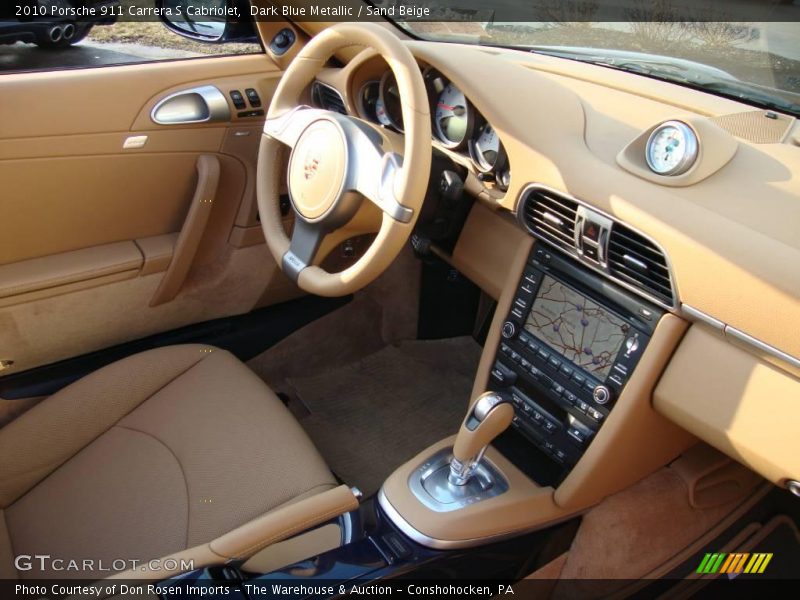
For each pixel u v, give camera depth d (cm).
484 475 122
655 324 111
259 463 124
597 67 152
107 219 158
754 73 139
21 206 145
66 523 118
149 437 131
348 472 170
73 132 146
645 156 115
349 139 118
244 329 184
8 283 144
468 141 138
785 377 97
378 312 204
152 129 155
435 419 187
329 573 99
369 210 122
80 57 149
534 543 119
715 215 104
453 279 204
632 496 130
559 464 126
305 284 126
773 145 119
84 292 155
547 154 122
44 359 156
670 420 116
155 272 163
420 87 109
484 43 183
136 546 113
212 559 96
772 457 100
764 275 94
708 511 139
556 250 128
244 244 175
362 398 192
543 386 128
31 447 126
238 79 168
